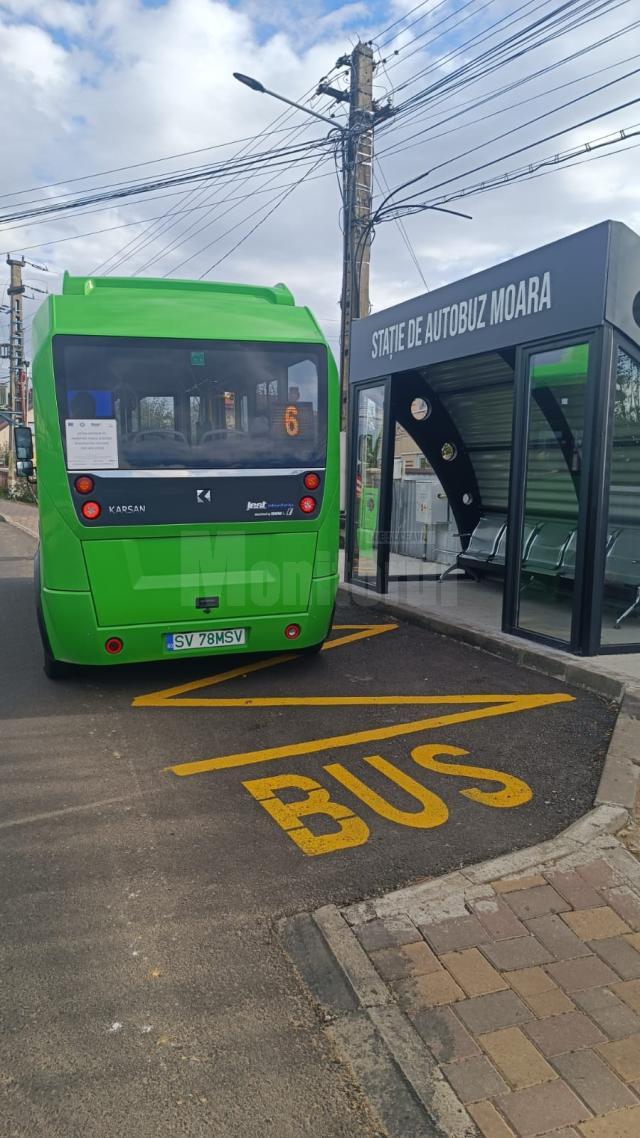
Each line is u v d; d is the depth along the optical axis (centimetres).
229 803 414
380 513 962
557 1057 232
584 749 481
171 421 550
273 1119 218
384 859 353
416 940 288
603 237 600
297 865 349
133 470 541
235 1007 261
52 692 611
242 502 567
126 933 301
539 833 376
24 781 445
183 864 351
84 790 432
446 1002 256
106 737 514
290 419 579
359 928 295
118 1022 255
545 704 568
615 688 571
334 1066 236
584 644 645
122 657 566
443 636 786
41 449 544
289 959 286
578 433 743
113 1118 218
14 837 378
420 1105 219
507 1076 226
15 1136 212
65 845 370
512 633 733
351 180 1346
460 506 1105
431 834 376
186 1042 246
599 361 609
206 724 536
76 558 540
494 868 336
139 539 549
